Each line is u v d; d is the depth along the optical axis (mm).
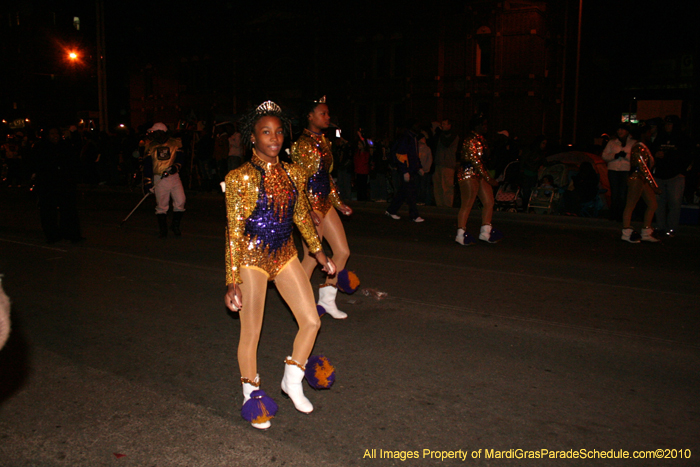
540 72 26219
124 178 21734
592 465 3211
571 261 8281
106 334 5234
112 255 8578
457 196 16219
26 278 7203
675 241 9953
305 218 3693
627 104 38188
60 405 3881
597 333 5266
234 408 3850
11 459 3252
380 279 7199
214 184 19250
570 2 30062
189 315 5781
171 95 37812
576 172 13805
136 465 3188
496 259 8406
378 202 15266
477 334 5242
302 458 3256
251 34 33375
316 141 5152
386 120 29844
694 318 5699
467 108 27422
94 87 50531
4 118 51219
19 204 15406
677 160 10203
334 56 30891
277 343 5039
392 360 4648
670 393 4078
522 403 3920
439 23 27547
